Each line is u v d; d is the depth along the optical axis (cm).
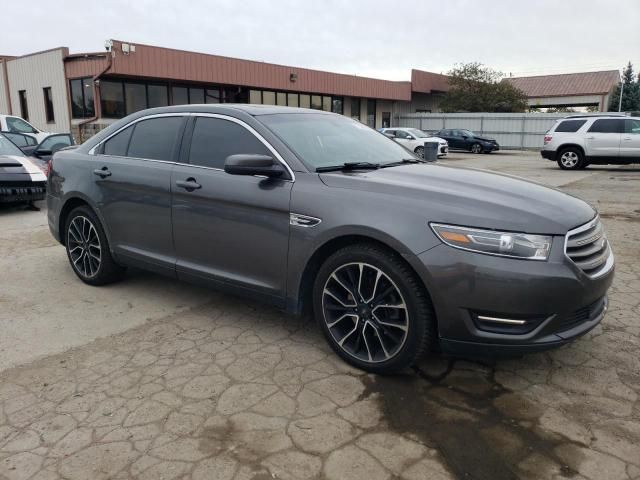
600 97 5078
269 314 406
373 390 293
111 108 2130
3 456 240
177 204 382
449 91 4144
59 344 355
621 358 328
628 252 577
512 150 3250
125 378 309
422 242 276
